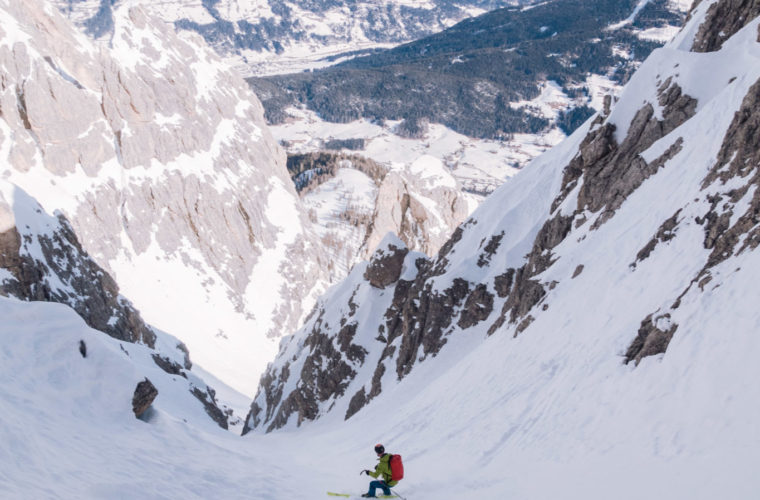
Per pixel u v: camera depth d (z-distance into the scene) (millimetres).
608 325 23391
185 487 18906
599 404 19141
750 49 36000
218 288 170500
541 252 44000
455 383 34938
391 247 71500
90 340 25422
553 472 17312
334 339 72000
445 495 19062
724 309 17281
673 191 28844
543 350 27125
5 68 147000
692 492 12664
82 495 15289
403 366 55125
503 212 57000
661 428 15758
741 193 22297
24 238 66375
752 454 12523
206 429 42969
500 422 23812
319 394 69500
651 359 18734
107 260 151875
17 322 24391
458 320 51906
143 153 172125
